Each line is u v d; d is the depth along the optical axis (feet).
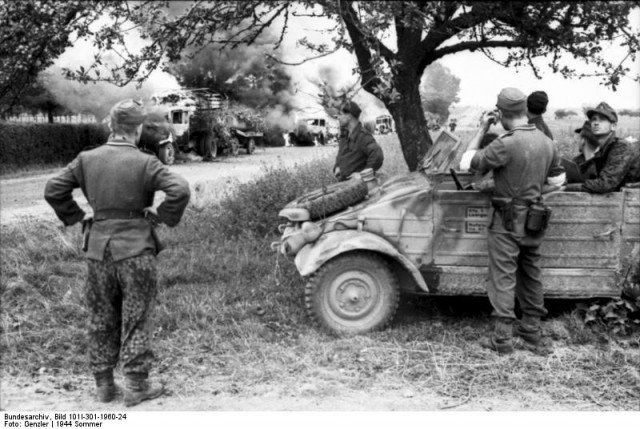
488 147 15.66
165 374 14.74
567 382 14.55
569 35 19.01
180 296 19.56
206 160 71.61
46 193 13.07
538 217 15.67
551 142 16.07
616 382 14.61
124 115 13.19
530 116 18.74
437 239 17.12
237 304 18.94
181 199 13.05
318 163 39.60
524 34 20.10
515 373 14.93
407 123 24.11
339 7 14.75
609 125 17.24
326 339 16.76
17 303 19.16
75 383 14.42
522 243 15.89
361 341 16.47
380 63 15.29
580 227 17.12
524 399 13.76
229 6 18.13
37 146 68.59
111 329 13.35
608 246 17.17
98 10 16.84
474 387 14.30
